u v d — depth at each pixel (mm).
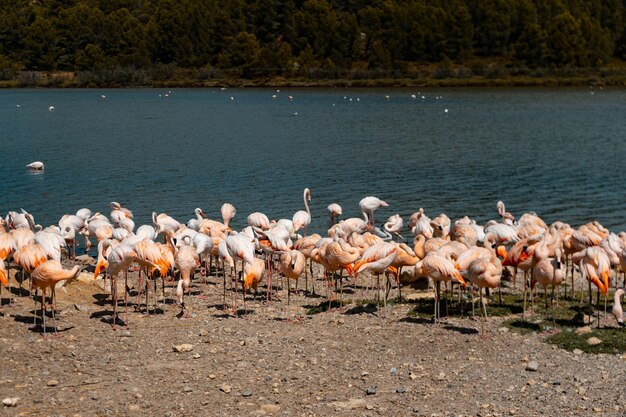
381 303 19484
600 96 119375
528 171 46594
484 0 174125
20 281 20156
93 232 24891
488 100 111562
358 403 13055
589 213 35469
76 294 19688
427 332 16859
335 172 45844
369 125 74938
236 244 18531
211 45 170875
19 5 179000
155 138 64562
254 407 12883
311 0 176125
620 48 176500
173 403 12977
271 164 48969
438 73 155250
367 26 171000
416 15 167250
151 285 21219
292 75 160125
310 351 15656
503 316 18109
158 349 15648
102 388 13523
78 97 124250
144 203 36594
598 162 50219
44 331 15992
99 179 43188
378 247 18000
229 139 63625
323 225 32344
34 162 48688
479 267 16484
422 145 59344
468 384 13891
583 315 17844
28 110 96312
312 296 20500
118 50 170375
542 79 150875
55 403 12812
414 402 13117
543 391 13562
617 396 13305
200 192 39281
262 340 16344
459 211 35500
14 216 25219
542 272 16953
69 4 184250
